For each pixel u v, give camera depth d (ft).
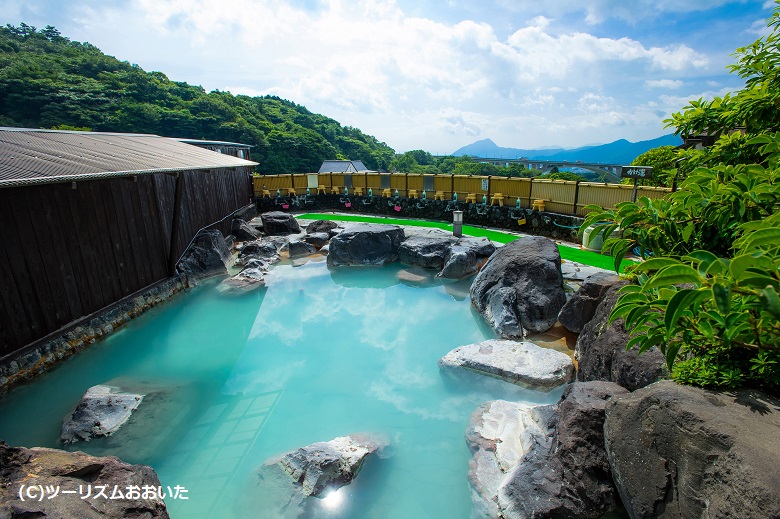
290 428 14.42
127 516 7.76
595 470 9.57
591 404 10.40
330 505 10.76
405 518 10.45
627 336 12.62
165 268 25.72
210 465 12.50
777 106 9.32
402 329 22.53
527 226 38.01
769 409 6.54
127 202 22.04
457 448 13.01
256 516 10.49
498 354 17.06
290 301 26.68
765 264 4.65
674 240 7.98
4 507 6.91
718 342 6.84
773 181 7.33
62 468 8.28
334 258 32.45
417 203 47.80
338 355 19.93
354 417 14.96
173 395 16.05
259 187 54.24
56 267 17.47
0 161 14.01
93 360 18.57
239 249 35.99
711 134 12.23
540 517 9.17
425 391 16.42
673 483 7.04
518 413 13.37
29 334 16.25
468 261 28.66
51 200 17.20
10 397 14.90
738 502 5.47
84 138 23.82
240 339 21.74
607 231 8.29
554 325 20.58
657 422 7.45
